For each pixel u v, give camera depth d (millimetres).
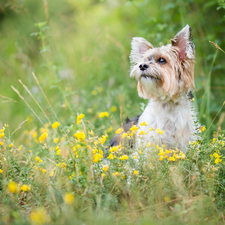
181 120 7078
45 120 10273
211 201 5109
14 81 13531
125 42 14391
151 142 6918
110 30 15672
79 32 16625
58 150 5828
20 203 5512
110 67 12594
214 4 11602
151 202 5254
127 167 5551
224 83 11633
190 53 7285
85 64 14875
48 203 5230
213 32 12062
